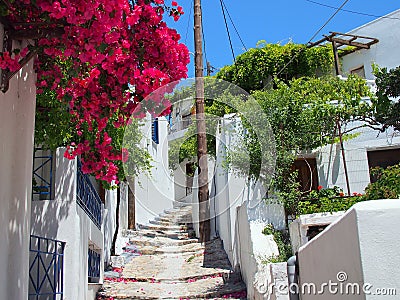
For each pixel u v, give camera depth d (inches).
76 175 286.2
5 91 166.4
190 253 459.5
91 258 343.6
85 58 156.9
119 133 285.0
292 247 335.6
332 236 119.4
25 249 190.9
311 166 458.9
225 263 424.2
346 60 655.1
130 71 178.2
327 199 355.3
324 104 400.2
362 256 95.3
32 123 200.7
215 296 343.3
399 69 374.0
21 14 169.3
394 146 450.0
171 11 181.8
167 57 180.2
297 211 370.3
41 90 209.9
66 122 248.8
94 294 340.8
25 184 189.6
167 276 396.2
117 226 465.4
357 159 452.8
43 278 263.1
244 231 371.2
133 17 165.6
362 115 402.9
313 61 643.5
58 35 163.3
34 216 278.4
